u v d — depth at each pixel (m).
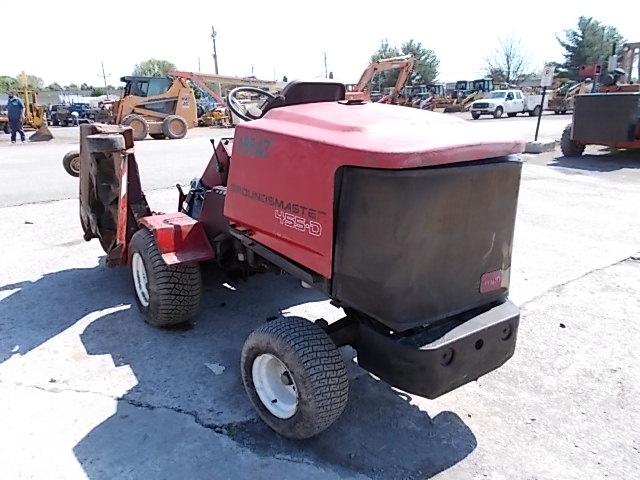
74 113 33.28
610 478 2.64
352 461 2.72
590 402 3.23
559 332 4.05
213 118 25.66
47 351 3.70
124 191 4.13
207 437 2.87
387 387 3.35
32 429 2.90
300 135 2.67
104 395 3.21
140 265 4.03
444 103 38.84
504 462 2.74
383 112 2.94
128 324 4.10
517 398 3.27
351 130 2.58
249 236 3.17
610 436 2.94
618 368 3.59
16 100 18.86
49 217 7.11
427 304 2.52
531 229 6.60
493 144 2.52
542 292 4.74
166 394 3.23
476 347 2.60
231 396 3.23
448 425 3.02
